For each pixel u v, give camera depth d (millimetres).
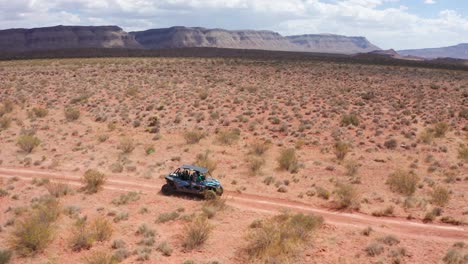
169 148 34562
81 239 16391
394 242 16812
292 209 21312
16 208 20172
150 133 39938
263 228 17109
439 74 91188
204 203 21531
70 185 24719
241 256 15680
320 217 19125
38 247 15938
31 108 51500
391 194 23703
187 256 15664
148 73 85938
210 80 75188
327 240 17094
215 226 18766
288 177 27188
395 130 41000
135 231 18078
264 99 57188
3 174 26906
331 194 23719
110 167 28547
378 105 53500
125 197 22266
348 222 19469
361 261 15203
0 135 38219
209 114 47719
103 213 20312
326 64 109688
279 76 82562
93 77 79000
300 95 60188
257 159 29516
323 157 32469
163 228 18500
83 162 30094
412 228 18688
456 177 26781
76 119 45594
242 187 24844
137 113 48125
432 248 16359
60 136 38375
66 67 94812
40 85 68562
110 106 52219
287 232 16953
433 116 47031
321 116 46875
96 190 23750
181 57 133375
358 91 65062
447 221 19453
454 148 34688
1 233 17516
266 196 23469
